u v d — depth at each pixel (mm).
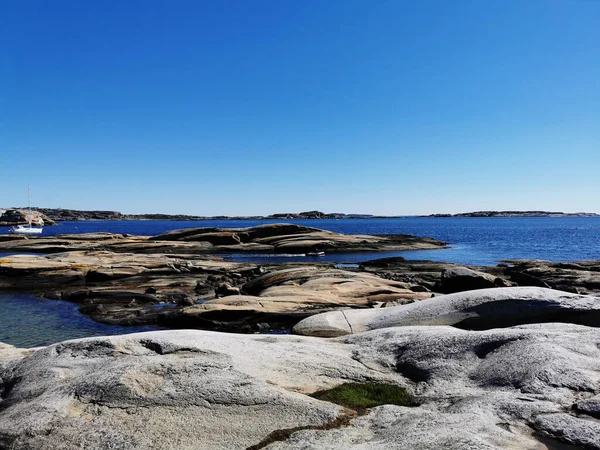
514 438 6562
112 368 8891
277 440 7117
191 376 8750
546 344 9664
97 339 10484
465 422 7051
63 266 42688
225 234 76812
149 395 8227
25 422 7664
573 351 9453
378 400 8898
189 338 10641
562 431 6691
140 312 28094
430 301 16406
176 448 6965
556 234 139375
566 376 8375
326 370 9906
